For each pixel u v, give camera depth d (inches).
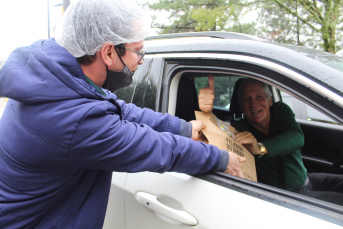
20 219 34.9
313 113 106.1
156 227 44.9
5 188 34.2
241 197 38.1
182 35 62.4
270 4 258.2
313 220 32.4
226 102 112.6
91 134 31.8
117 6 33.9
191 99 62.8
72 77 32.3
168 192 44.2
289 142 62.6
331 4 229.1
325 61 40.4
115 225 53.2
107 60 36.2
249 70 41.0
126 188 50.2
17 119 33.0
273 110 71.6
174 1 293.3
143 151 34.9
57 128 31.0
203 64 46.1
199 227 39.5
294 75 36.6
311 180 72.7
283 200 35.3
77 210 38.4
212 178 42.1
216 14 254.8
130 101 56.9
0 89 31.6
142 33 36.1
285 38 269.4
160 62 52.6
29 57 32.4
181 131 47.9
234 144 50.9
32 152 31.9
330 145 93.0
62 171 34.3
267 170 63.1
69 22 33.6
